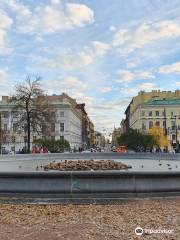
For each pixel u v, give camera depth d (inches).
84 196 420.5
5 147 4008.4
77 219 344.2
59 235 288.2
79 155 1269.7
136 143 3314.5
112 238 278.5
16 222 334.3
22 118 2516.0
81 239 276.7
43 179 423.5
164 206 398.9
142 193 429.7
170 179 442.3
